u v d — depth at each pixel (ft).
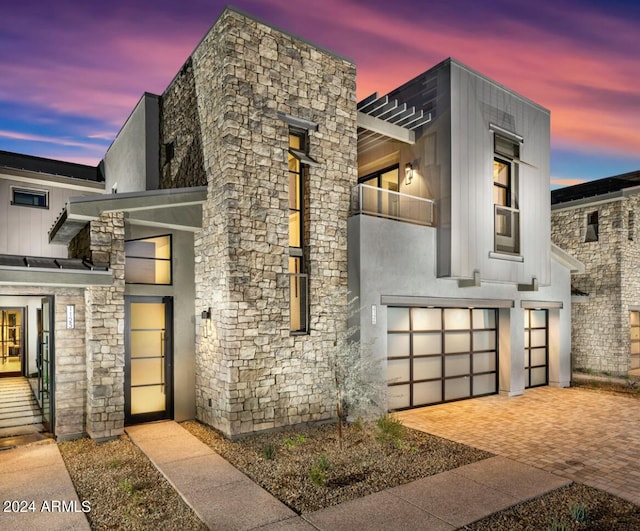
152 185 35.65
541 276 37.35
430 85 32.83
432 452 22.17
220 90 25.96
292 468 19.88
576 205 50.21
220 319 25.44
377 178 39.01
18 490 17.35
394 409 31.04
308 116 28.30
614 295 47.14
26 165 43.11
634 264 48.37
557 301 41.91
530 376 41.34
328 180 28.99
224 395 24.75
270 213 26.43
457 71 31.68
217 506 15.93
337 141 29.60
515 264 35.24
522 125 36.37
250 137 25.86
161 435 24.75
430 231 31.89
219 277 25.70
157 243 29.73
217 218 26.12
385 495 16.92
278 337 26.18
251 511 15.53
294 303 30.07
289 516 15.19
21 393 34.53
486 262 32.99
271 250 26.32
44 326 25.76
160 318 28.50
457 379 34.99
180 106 32.27
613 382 43.60
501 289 36.55
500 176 35.78
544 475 19.08
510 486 17.83
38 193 40.98
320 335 27.78
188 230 28.73
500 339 37.65
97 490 17.61
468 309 36.01
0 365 42.04
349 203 29.96
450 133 31.07
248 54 26.02
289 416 26.27
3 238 38.37
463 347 35.50
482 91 33.42
